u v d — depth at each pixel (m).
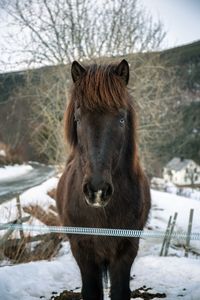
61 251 6.80
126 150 3.24
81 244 3.34
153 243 8.34
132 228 3.36
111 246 3.24
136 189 3.37
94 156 2.69
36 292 4.43
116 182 3.15
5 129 25.59
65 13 15.84
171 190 23.14
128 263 3.38
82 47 16.22
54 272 5.09
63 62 16.17
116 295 3.39
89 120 2.76
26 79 17.34
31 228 5.63
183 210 12.35
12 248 5.98
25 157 30.02
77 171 3.23
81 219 3.27
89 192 2.63
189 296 4.19
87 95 2.77
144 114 17.39
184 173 46.53
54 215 7.93
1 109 20.78
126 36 16.64
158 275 5.20
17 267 4.86
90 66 3.04
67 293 4.41
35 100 18.23
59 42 16.05
